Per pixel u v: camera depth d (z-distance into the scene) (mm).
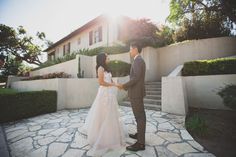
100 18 11695
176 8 10523
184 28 10781
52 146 2734
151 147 2564
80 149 2582
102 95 2814
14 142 2982
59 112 5699
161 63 10180
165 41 11055
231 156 2234
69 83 6402
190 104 5645
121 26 11797
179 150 2449
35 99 5227
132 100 2508
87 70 8930
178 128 3475
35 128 3824
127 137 2971
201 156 2250
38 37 22281
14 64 19734
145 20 10852
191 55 9000
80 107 6500
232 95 3322
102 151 2402
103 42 12086
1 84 16469
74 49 15961
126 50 10156
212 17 10000
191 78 5652
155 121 4035
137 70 2412
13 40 19109
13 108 4633
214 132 3117
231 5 8406
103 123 2617
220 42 8305
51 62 12891
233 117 4004
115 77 6977
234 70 4887
